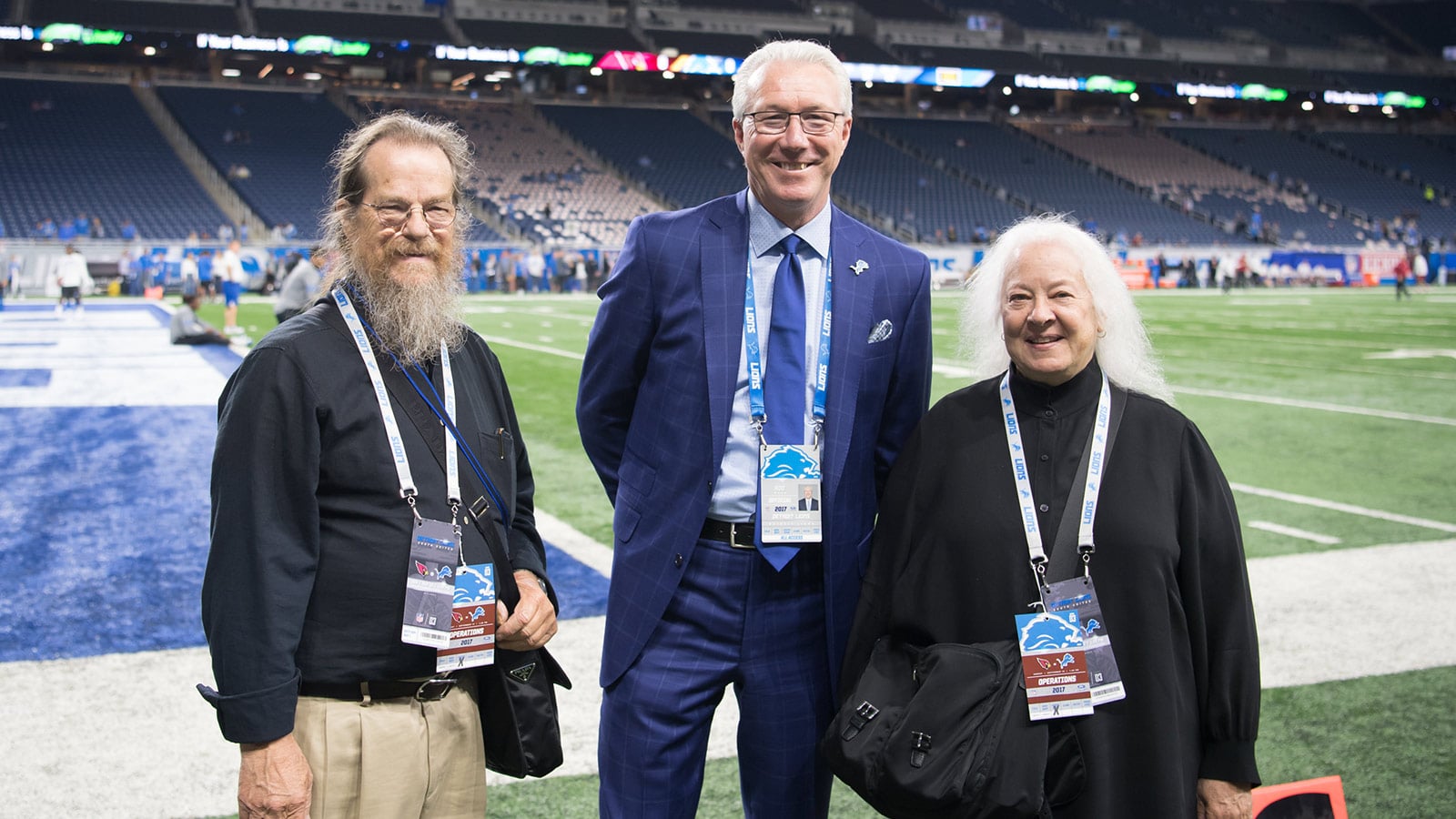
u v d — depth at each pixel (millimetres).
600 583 5570
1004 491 2266
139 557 5945
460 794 2174
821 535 2438
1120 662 2154
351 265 2121
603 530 6668
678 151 41219
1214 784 2186
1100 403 2311
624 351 2564
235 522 1915
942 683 2104
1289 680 4320
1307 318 24781
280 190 32875
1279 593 5492
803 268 2504
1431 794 3361
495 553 2182
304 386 1976
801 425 2449
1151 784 2115
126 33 35438
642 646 2471
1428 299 32219
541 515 7031
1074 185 44156
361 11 38719
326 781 1997
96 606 5109
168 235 30562
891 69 43625
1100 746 2135
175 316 16531
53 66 38594
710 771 3600
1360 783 3434
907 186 41531
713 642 2461
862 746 2131
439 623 2045
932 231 39000
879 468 2674
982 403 2375
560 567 5859
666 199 37969
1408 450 9453
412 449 2080
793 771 2508
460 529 2115
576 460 8789
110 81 36469
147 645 4613
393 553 2027
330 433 2010
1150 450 2252
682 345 2488
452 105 41344
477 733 2211
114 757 3547
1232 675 2176
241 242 29734
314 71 42906
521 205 35906
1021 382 2348
